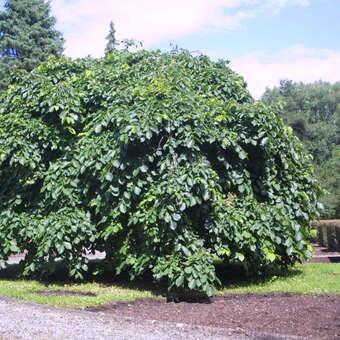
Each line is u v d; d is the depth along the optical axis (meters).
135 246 6.24
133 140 5.74
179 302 5.43
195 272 5.30
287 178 6.72
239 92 7.48
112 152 5.87
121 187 6.03
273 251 6.20
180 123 5.88
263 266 6.87
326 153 37.56
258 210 6.12
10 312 4.62
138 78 7.10
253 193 6.64
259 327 4.11
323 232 14.73
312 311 4.59
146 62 7.50
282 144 6.49
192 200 5.39
